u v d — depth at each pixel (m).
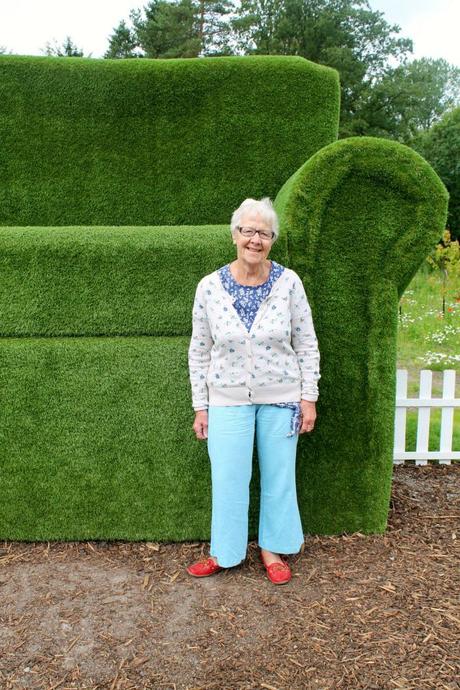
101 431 2.87
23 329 2.89
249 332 2.37
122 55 28.48
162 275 2.84
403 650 2.14
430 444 4.48
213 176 3.67
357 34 27.73
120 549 2.92
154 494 2.90
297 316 2.46
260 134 3.64
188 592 2.54
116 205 3.70
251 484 2.93
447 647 2.15
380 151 2.70
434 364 6.98
